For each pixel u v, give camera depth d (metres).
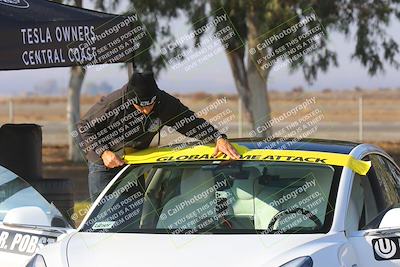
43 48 25.00
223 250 15.20
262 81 63.16
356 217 16.97
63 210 27.91
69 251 15.73
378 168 19.02
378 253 15.88
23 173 28.62
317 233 15.95
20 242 17.44
